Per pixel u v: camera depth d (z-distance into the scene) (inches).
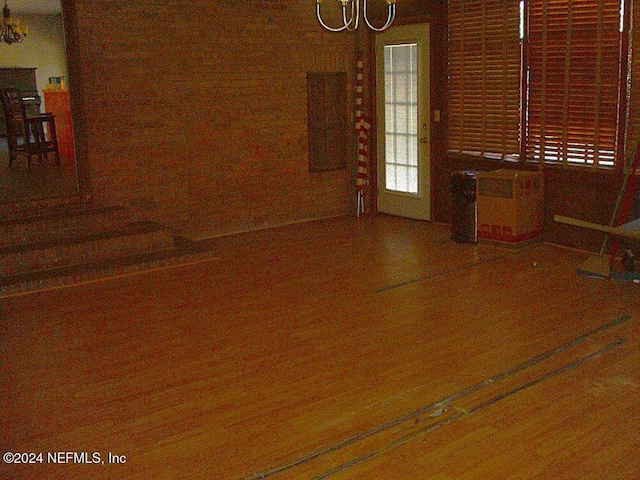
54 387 146.2
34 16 529.0
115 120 248.5
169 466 114.9
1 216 233.9
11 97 341.1
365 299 195.8
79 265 223.5
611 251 219.8
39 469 115.0
